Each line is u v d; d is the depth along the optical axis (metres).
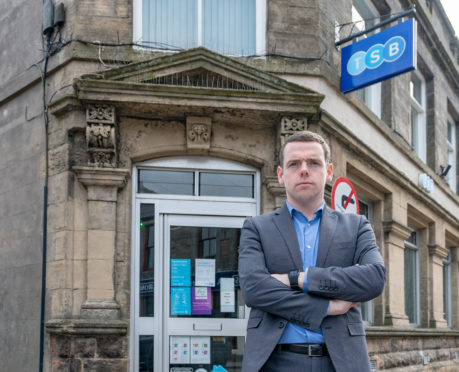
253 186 7.42
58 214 6.85
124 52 7.20
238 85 7.23
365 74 7.96
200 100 6.85
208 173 7.35
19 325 7.27
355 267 2.49
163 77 7.02
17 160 7.70
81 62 7.07
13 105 7.91
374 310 9.82
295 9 7.87
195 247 7.20
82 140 6.89
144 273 7.00
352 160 8.56
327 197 7.75
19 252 7.43
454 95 15.36
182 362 6.96
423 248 12.51
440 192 13.30
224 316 7.15
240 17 8.00
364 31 8.16
